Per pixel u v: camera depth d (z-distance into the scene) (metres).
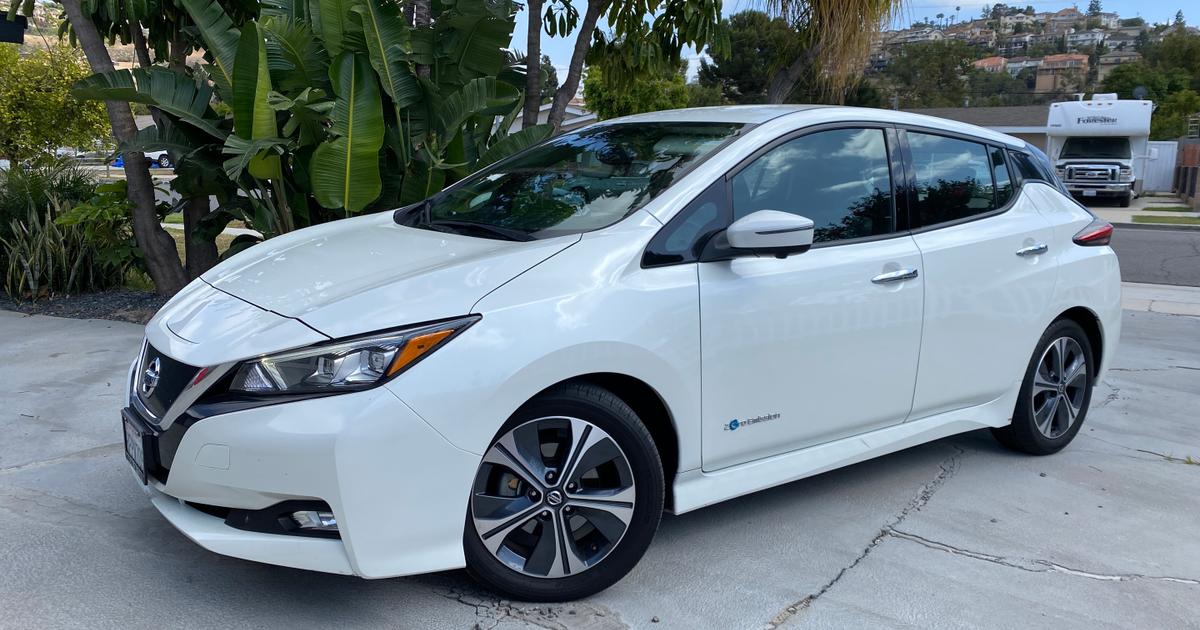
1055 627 3.03
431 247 3.25
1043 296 4.36
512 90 6.55
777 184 3.47
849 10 7.74
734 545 3.51
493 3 7.43
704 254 3.18
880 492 4.13
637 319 2.96
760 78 39.97
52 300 7.92
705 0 8.15
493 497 2.84
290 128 6.19
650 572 3.26
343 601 2.93
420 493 2.62
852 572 3.33
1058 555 3.57
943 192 4.05
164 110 6.36
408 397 2.57
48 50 12.84
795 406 3.45
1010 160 4.46
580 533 3.01
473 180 4.14
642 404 3.16
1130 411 5.65
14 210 8.21
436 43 7.02
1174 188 31.62
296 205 6.74
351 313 2.67
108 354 6.06
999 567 3.44
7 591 2.94
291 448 2.50
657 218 3.16
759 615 2.99
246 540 2.60
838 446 3.68
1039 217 4.44
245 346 2.62
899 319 3.71
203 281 3.36
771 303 3.29
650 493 3.02
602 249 3.02
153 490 2.85
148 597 2.93
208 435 2.56
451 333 2.66
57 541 3.30
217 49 6.50
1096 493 4.24
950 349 3.96
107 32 7.46
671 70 9.15
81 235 8.12
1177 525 3.91
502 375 2.68
